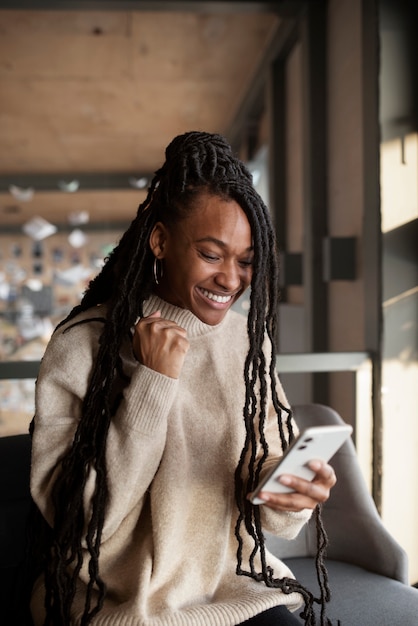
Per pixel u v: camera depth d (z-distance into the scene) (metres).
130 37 4.04
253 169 5.75
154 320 0.97
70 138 6.30
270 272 1.05
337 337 3.12
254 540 1.07
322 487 0.94
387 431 2.28
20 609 1.25
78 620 0.98
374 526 1.49
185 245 0.97
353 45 2.79
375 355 2.29
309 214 3.33
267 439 1.13
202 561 1.05
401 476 2.30
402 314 2.28
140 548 1.04
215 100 5.39
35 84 4.82
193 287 0.98
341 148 3.03
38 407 1.04
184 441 1.07
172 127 6.05
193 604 1.02
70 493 0.99
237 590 1.06
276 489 0.94
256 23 3.94
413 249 2.28
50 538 1.04
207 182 0.96
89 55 4.30
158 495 1.03
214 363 1.11
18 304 8.81
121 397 1.02
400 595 1.35
